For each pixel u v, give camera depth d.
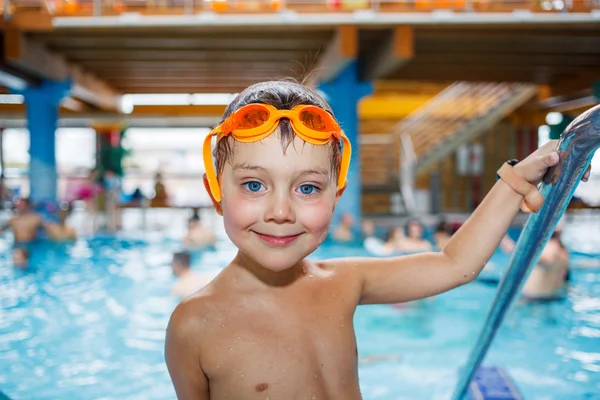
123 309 5.98
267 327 1.36
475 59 10.62
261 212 1.18
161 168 24.44
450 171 16.41
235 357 1.33
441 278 1.49
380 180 16.64
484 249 1.47
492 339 1.74
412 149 16.20
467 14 8.14
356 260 1.56
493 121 15.30
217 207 1.35
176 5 8.78
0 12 8.52
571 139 1.21
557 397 3.64
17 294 6.65
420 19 8.20
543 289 5.96
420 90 17.34
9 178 18.34
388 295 1.54
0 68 9.66
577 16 8.15
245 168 1.19
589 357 4.41
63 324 5.45
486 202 1.49
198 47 9.66
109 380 4.05
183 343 1.36
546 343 4.76
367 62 10.16
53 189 11.90
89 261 8.80
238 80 12.95
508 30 8.77
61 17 8.37
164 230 12.65
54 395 3.77
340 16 8.26
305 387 1.33
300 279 1.44
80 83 11.57
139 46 9.64
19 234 10.30
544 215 1.37
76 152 26.33
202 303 1.38
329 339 1.39
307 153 1.18
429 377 4.10
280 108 1.23
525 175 1.40
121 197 16.16
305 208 1.19
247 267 1.41
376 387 3.93
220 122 1.35
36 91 11.31
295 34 8.97
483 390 2.64
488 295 6.57
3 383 3.99
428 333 5.21
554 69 11.76
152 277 7.62
